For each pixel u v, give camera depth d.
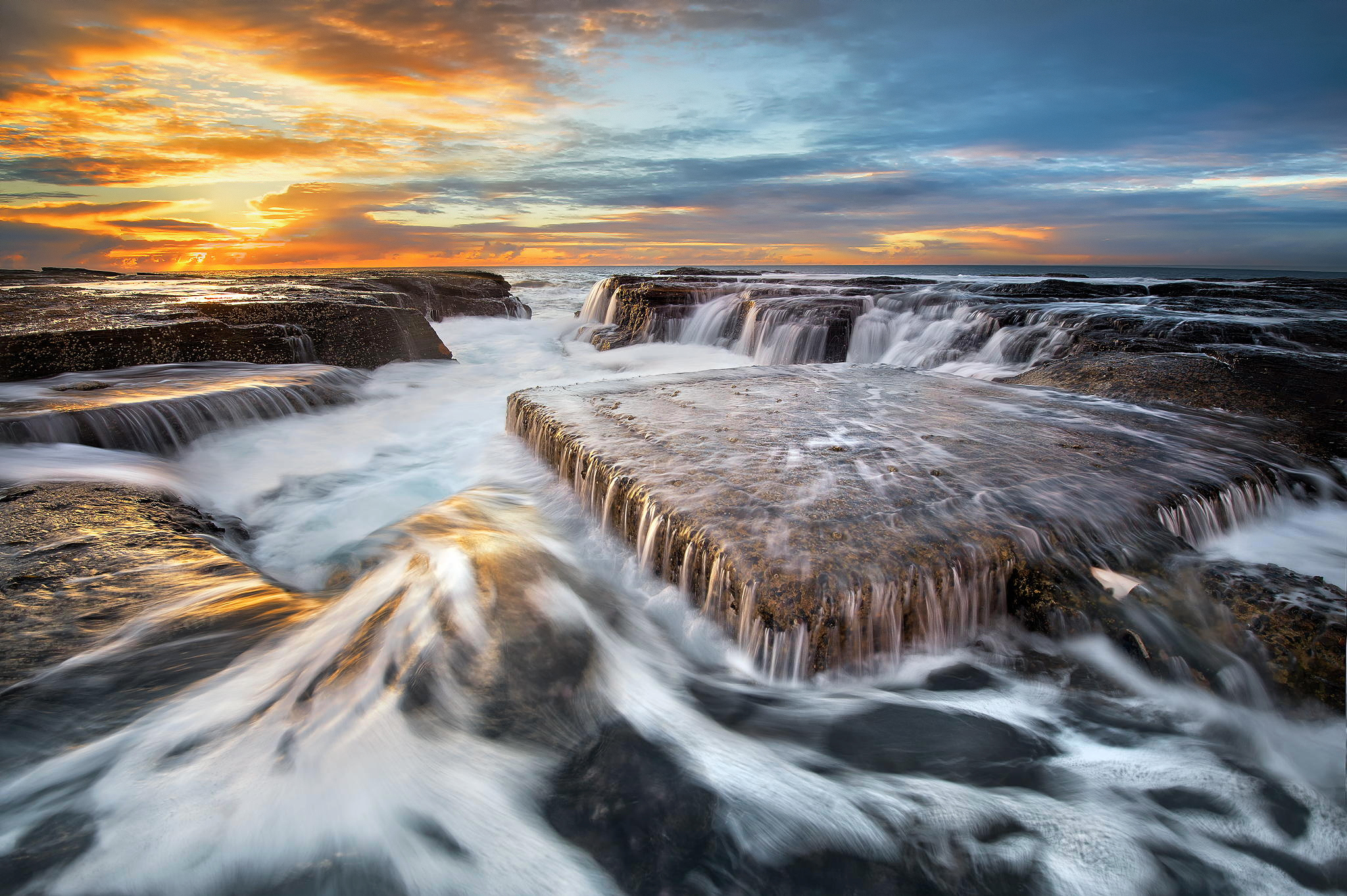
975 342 10.87
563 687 2.91
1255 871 2.16
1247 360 7.41
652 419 5.32
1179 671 2.87
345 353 10.14
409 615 3.25
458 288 20.27
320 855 2.13
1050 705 2.88
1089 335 9.32
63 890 1.97
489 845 2.20
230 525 4.90
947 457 4.45
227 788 2.32
